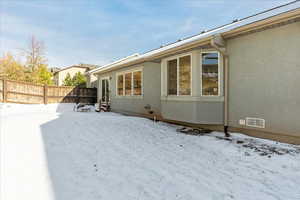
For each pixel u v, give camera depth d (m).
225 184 2.92
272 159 3.83
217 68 6.11
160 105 8.48
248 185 2.89
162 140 5.34
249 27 4.95
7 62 23.80
